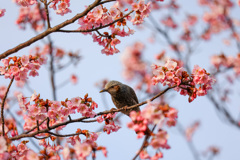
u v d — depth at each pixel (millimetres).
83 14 8125
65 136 8242
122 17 8547
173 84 8547
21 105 7945
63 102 8094
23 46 8320
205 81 8133
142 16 8703
